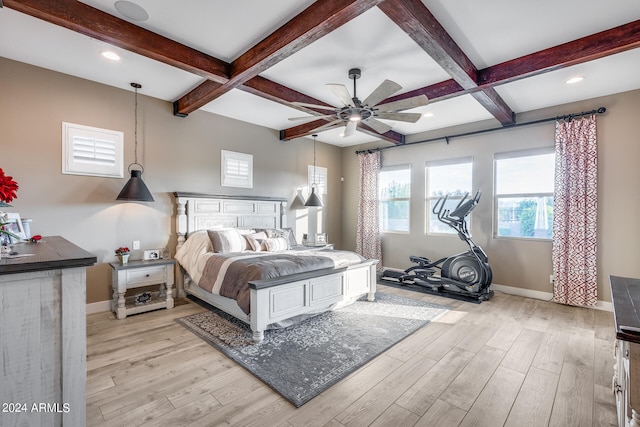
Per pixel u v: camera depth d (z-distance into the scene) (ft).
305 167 20.07
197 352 8.69
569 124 13.16
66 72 10.95
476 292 13.96
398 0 6.36
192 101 12.47
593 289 12.59
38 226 10.54
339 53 9.45
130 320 11.05
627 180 12.12
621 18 7.66
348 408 6.30
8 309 3.76
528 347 9.13
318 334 9.93
